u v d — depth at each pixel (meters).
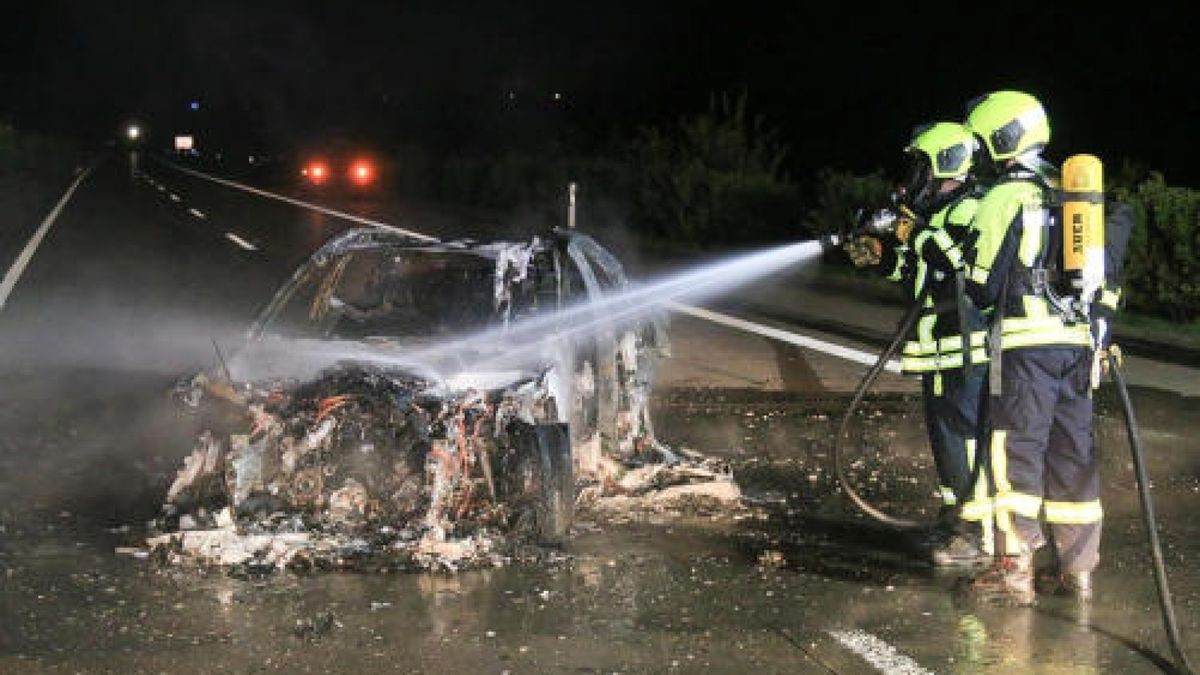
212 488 6.78
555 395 6.83
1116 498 7.90
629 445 8.01
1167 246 15.98
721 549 6.65
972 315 6.10
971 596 5.84
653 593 5.91
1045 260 5.85
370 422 6.54
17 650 5.17
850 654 5.20
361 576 6.07
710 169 27.94
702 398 10.95
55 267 20.39
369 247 7.77
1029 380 5.82
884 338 14.73
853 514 7.45
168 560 6.27
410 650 5.19
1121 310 16.86
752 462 8.75
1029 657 5.18
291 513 6.57
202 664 5.03
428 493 6.47
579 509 7.27
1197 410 10.62
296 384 6.82
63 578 6.05
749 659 5.13
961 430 6.27
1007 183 5.87
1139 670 5.06
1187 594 5.99
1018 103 5.96
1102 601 5.89
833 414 10.30
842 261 22.67
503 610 5.66
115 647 5.20
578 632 5.41
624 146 35.66
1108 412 10.53
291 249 23.92
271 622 5.48
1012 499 5.85
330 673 4.96
